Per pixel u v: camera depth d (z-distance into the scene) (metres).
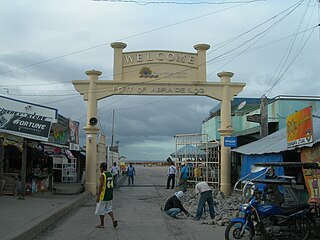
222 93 22.52
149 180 39.56
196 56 22.66
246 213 9.45
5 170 18.77
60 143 23.84
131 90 22.22
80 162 31.92
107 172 11.79
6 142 16.42
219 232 11.11
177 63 22.44
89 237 10.20
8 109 16.81
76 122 30.05
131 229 11.50
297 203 10.13
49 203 15.33
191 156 24.55
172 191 25.52
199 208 13.41
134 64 22.36
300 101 22.98
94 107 22.27
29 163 19.45
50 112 17.33
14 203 14.62
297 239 9.56
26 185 18.03
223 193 20.83
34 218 11.37
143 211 15.70
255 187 10.28
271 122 22.94
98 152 24.92
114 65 22.31
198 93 22.36
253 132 24.39
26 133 16.58
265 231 9.38
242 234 9.45
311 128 11.33
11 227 9.86
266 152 14.90
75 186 23.53
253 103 36.53
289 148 13.26
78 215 14.39
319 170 11.24
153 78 22.28
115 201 19.48
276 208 9.48
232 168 23.33
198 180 23.73
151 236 10.48
